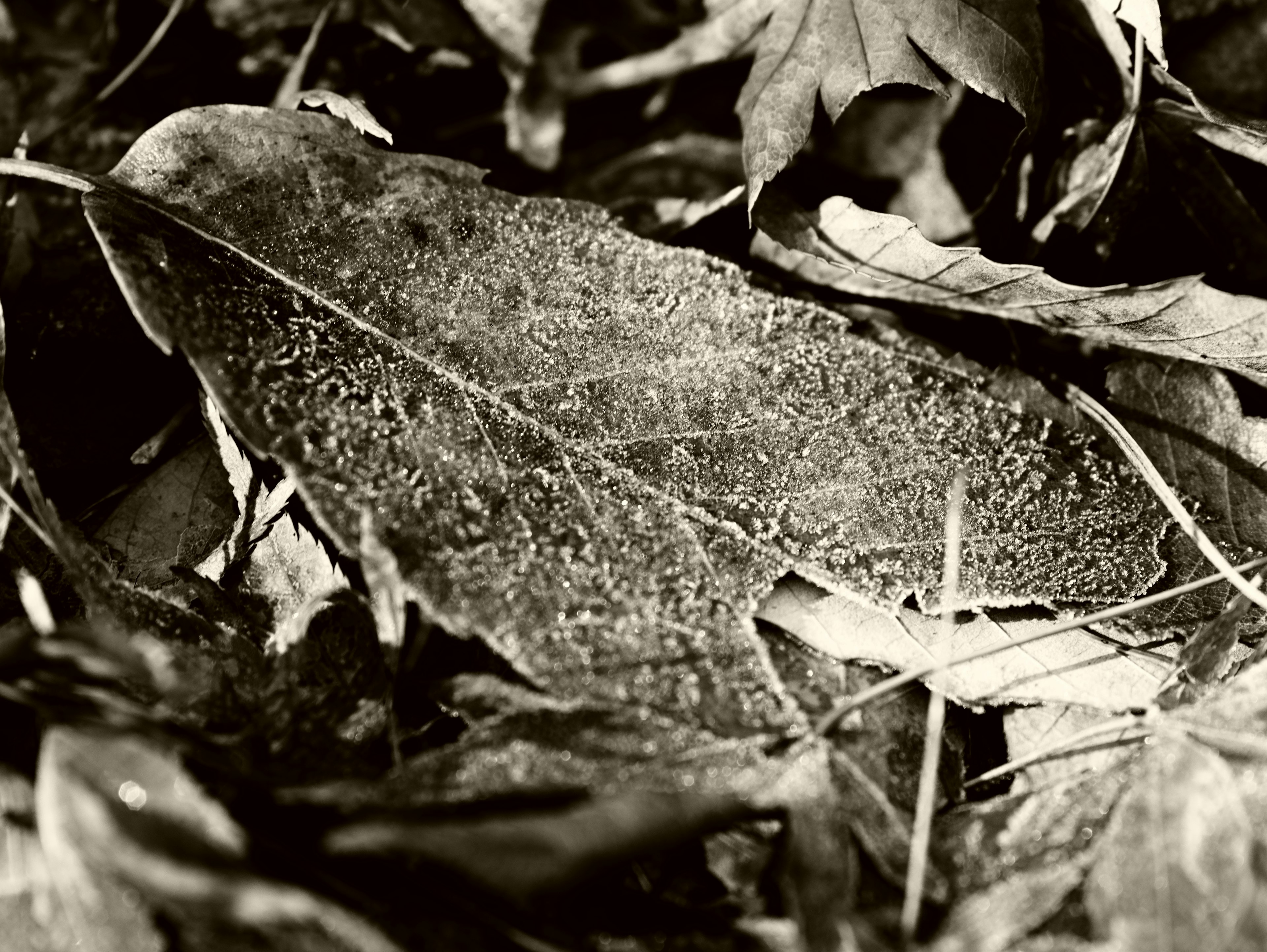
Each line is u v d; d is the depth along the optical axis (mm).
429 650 247
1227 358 261
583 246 264
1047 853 234
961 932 229
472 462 251
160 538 258
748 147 270
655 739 237
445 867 225
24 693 232
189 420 264
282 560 254
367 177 263
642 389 258
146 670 234
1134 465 261
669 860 235
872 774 238
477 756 234
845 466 256
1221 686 244
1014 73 266
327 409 250
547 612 244
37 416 262
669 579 248
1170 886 229
